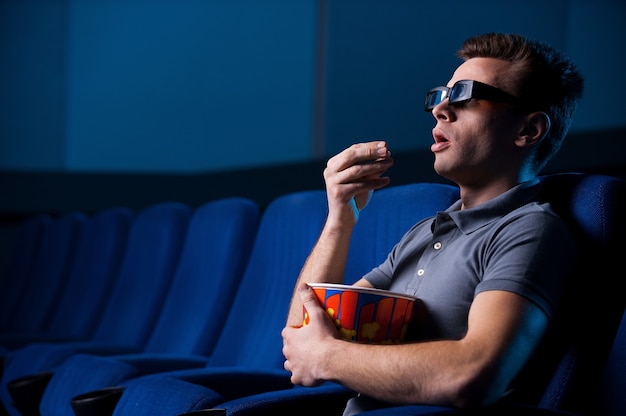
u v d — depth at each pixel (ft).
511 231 3.38
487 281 3.23
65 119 13.73
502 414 3.05
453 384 2.97
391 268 4.16
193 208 11.44
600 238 3.53
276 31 13.04
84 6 13.58
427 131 12.16
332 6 12.64
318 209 5.60
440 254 3.67
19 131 13.70
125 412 4.51
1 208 13.39
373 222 4.95
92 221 9.79
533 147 3.69
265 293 5.96
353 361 3.19
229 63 13.23
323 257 4.19
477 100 3.61
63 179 13.24
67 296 9.78
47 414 5.40
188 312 6.93
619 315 3.55
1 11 13.60
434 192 4.57
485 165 3.66
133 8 13.46
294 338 3.43
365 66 12.57
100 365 5.40
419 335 3.52
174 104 13.39
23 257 11.90
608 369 3.46
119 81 13.53
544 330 3.16
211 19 13.24
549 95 3.65
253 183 10.00
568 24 11.59
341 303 3.34
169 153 13.47
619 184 3.62
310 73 12.86
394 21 12.39
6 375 6.79
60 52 13.73
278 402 4.09
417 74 12.30
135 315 7.87
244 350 5.82
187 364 5.98
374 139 12.52
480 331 3.05
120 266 9.01
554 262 3.27
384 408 3.38
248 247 6.61
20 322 10.96
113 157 13.60
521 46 3.67
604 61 11.31
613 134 6.58
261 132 13.15
